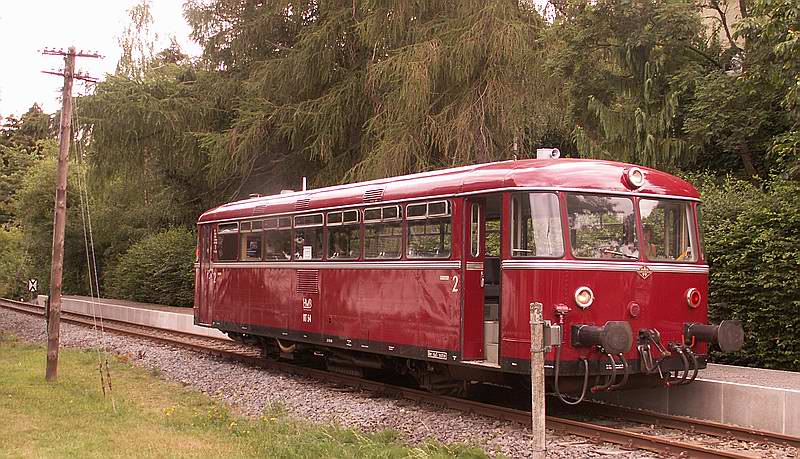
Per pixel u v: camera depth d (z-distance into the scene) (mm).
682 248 10852
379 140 21797
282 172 28000
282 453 8484
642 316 10211
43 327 25641
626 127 16953
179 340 21266
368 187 12977
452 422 10492
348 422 10805
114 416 10820
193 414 11141
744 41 17094
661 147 16453
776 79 13617
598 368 9844
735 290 13227
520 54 19906
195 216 33875
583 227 10109
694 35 16766
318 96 25484
